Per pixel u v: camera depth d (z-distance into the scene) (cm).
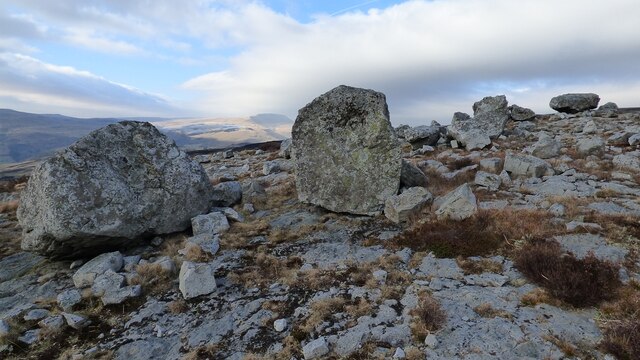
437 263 1177
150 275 1216
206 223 1562
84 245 1359
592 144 2353
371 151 1655
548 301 925
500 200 1648
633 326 786
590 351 765
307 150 1727
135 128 1552
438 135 3378
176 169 1580
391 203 1562
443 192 1791
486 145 2964
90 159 1391
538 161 1997
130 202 1435
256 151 4778
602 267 1005
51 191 1280
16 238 1764
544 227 1288
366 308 962
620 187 1700
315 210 1773
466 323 878
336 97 1678
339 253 1325
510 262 1130
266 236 1536
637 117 3888
